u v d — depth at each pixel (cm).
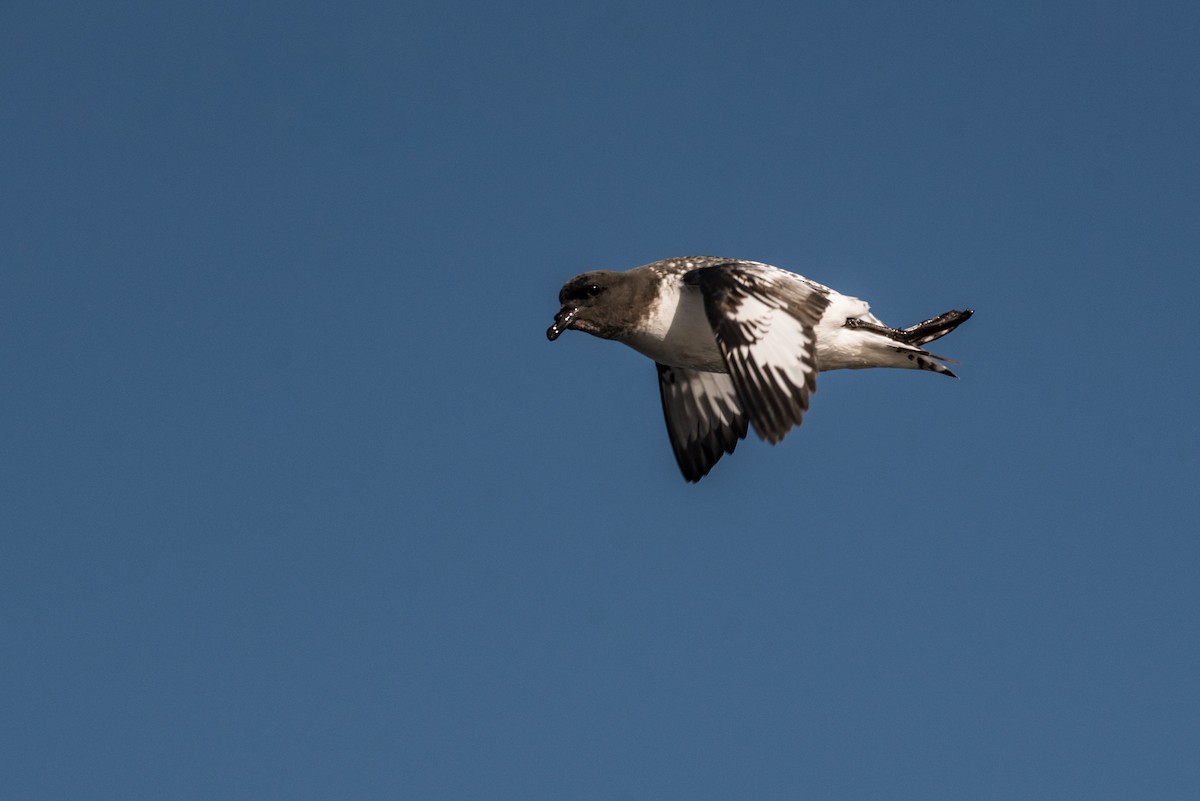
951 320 1661
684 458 1892
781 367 1484
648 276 1675
